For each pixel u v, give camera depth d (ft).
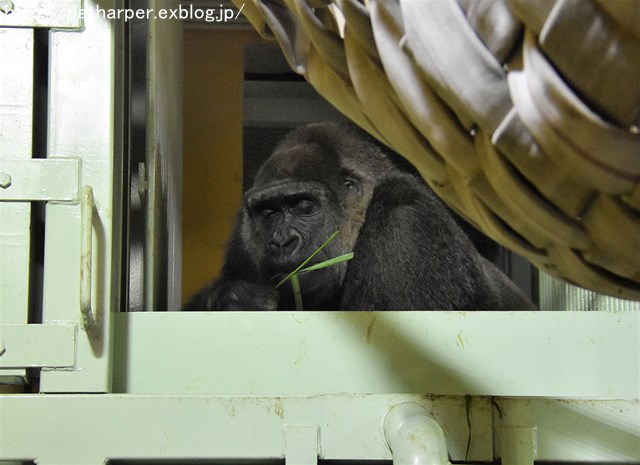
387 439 5.86
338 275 13.37
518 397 6.12
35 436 5.96
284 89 18.15
